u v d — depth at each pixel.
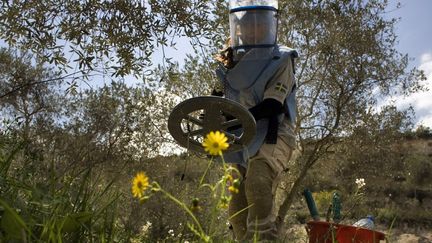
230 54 3.93
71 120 8.22
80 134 7.62
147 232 3.79
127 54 4.80
